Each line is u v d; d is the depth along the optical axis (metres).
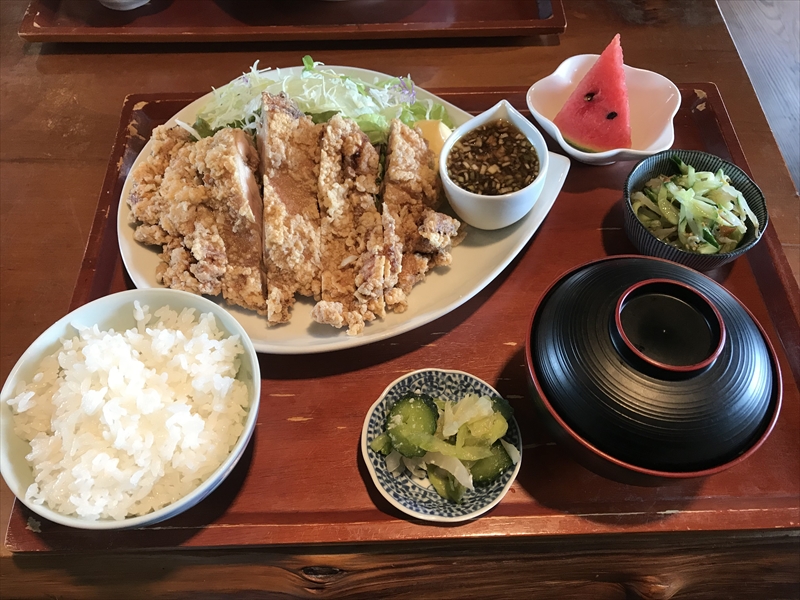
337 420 0.35
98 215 0.42
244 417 0.32
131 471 0.30
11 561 0.33
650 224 0.40
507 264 0.39
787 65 0.68
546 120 0.43
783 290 0.39
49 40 0.52
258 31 0.51
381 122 0.43
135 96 0.48
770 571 0.34
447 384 0.35
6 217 0.44
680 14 0.55
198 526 0.32
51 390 0.31
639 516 0.32
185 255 0.38
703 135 0.47
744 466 0.34
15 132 0.48
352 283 0.38
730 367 0.28
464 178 0.40
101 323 0.34
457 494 0.32
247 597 0.33
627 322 0.29
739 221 0.39
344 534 0.32
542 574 0.34
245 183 0.38
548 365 0.30
